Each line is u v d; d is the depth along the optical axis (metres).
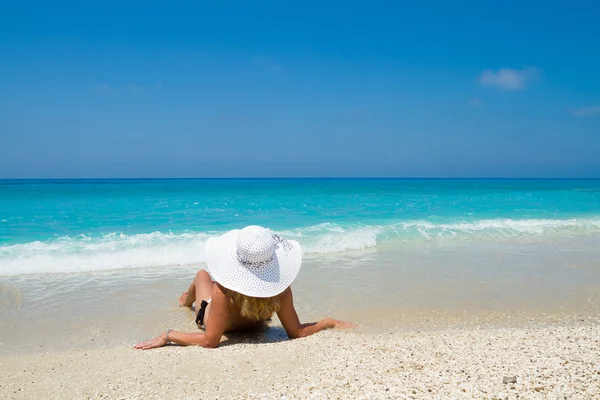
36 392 3.23
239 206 19.70
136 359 3.91
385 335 4.63
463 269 7.98
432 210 18.66
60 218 14.84
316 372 3.41
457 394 2.78
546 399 2.68
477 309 5.71
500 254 9.46
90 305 5.84
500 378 3.05
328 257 9.05
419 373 3.21
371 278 7.28
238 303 4.19
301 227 12.81
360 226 12.54
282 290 4.16
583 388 2.84
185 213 16.75
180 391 3.16
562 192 32.62
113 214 16.14
